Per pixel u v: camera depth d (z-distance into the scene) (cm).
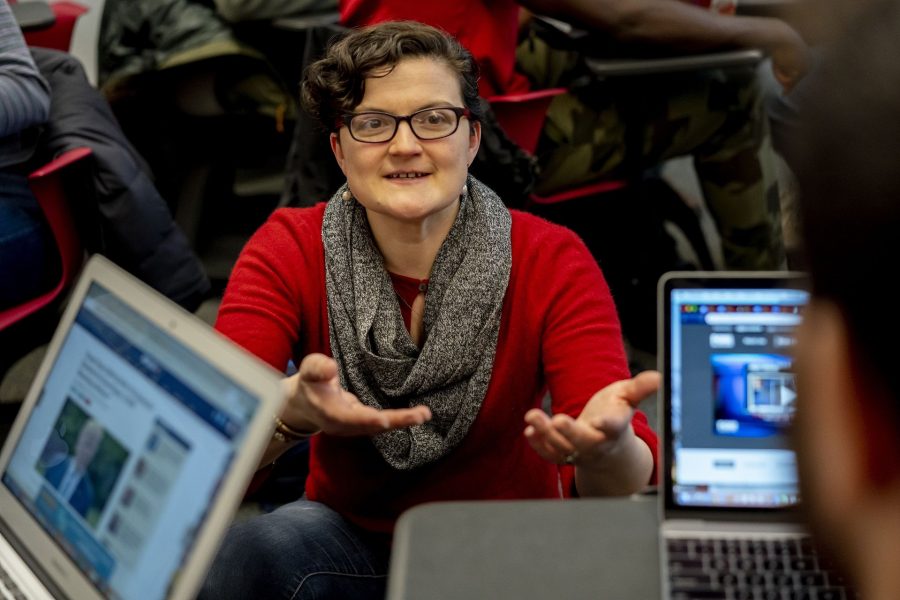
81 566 99
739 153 263
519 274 140
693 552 90
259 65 288
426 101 134
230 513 86
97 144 226
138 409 99
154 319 101
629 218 279
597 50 244
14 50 217
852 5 35
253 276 142
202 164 319
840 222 35
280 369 138
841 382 37
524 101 226
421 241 140
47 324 222
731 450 94
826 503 38
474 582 90
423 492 142
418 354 140
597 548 93
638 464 117
